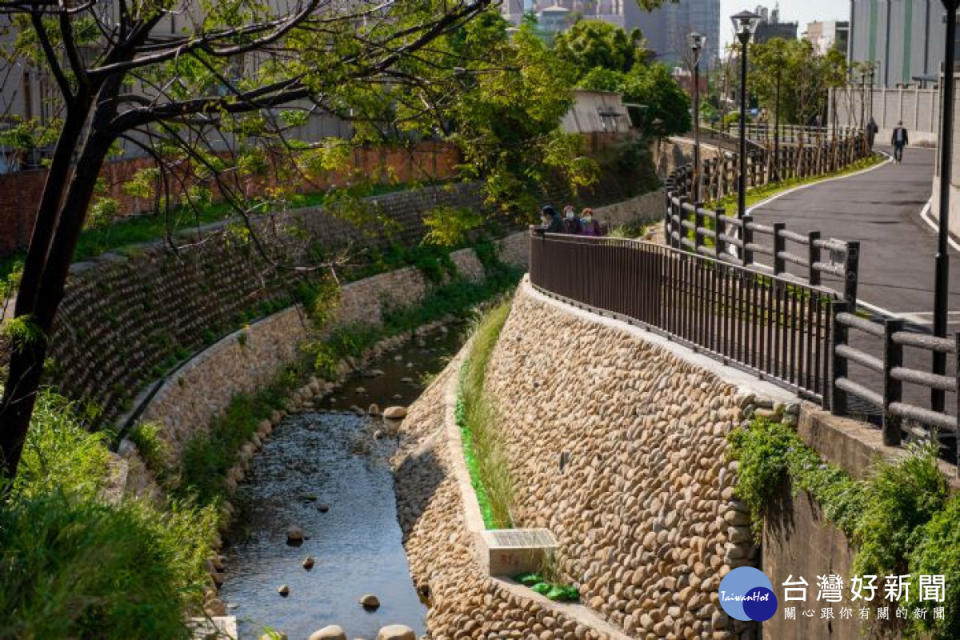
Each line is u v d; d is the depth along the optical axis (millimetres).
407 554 18766
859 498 9211
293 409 27938
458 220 10445
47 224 9781
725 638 11242
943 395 9906
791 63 70938
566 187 52250
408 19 10062
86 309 21281
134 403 21406
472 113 10344
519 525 16750
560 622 13461
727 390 11977
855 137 54531
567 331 18234
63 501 7605
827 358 10617
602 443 15000
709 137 73750
